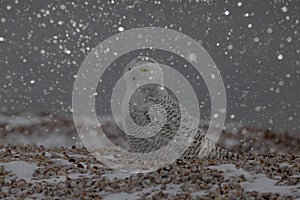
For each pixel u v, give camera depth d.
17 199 26.23
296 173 26.03
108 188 26.17
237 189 23.86
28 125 68.12
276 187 24.14
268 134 67.75
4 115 77.81
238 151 57.44
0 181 28.95
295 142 64.06
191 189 24.75
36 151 38.97
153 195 24.39
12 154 36.22
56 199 25.83
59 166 32.47
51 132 64.12
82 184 27.30
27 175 30.45
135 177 27.47
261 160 29.30
